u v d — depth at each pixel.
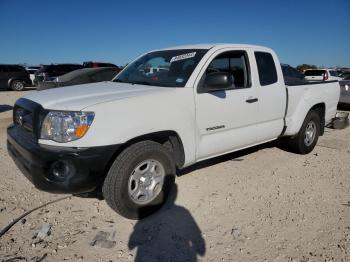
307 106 5.72
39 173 3.21
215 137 4.30
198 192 4.35
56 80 10.06
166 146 3.97
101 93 3.73
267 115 5.00
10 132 3.94
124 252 3.09
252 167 5.34
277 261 3.00
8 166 5.14
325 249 3.18
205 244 3.23
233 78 4.59
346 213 3.87
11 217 3.64
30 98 3.76
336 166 5.51
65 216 3.69
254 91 4.72
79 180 3.21
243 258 3.04
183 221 3.64
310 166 5.48
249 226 3.55
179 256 3.05
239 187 4.54
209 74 3.95
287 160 5.74
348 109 12.88
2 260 2.92
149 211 3.69
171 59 4.53
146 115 3.52
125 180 3.41
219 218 3.71
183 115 3.84
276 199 4.20
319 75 17.78
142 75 4.65
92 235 3.35
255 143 5.02
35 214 3.71
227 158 5.73
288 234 3.42
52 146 3.19
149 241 3.27
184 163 3.99
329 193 4.41
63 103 3.35
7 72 21.84
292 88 5.43
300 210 3.92
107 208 3.89
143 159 3.52
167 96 3.77
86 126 3.18
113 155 3.50
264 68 4.98
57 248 3.13
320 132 6.33
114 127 3.30
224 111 4.32
